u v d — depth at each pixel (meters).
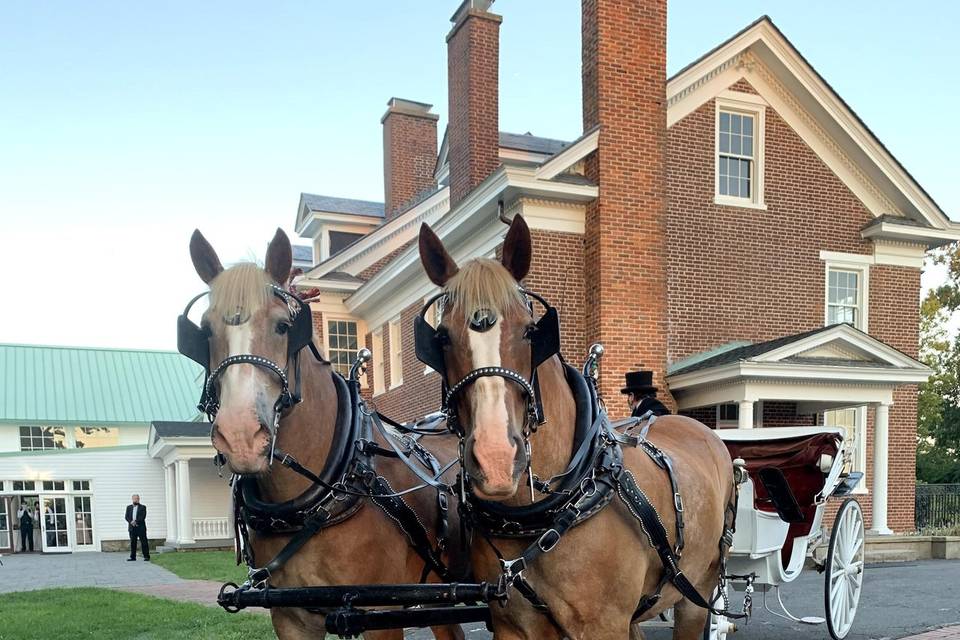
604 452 2.94
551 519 2.74
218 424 2.53
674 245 13.70
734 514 4.40
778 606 7.83
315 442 3.19
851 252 15.12
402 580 3.40
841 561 6.32
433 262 2.77
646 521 2.94
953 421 29.09
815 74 14.26
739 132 14.49
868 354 12.90
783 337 13.77
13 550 27.34
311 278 21.06
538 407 2.56
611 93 12.70
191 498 26.88
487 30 15.59
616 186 12.64
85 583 13.78
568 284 12.80
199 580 13.86
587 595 2.82
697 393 12.92
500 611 3.00
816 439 5.97
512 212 12.75
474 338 2.39
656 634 6.50
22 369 34.91
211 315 2.76
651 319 12.78
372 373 21.16
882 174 14.92
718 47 13.85
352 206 25.30
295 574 3.21
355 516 3.22
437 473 3.75
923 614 7.39
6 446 31.86
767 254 14.41
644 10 13.02
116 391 35.16
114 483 27.72
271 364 2.71
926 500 16.19
